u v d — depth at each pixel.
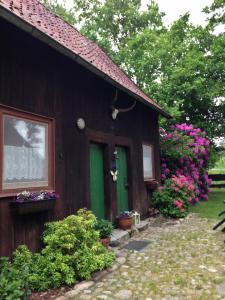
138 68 15.54
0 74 4.09
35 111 4.73
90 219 4.85
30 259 4.05
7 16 3.49
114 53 16.48
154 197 9.16
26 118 4.57
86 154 6.12
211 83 15.54
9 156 4.23
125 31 20.02
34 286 3.80
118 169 7.70
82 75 6.16
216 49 15.77
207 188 12.89
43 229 4.73
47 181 4.95
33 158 4.69
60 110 5.37
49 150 5.02
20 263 3.93
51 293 3.75
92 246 4.43
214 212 9.52
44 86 4.98
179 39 17.16
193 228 7.28
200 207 10.62
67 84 5.64
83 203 5.90
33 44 4.77
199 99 15.11
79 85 6.04
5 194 4.05
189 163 11.56
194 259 4.97
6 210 4.04
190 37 17.03
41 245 4.65
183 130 12.80
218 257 5.03
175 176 10.15
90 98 6.42
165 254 5.29
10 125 4.29
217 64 15.66
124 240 6.28
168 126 13.42
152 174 9.87
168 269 4.56
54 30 6.05
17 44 4.44
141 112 9.24
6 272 3.58
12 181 4.25
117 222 6.98
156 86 14.62
